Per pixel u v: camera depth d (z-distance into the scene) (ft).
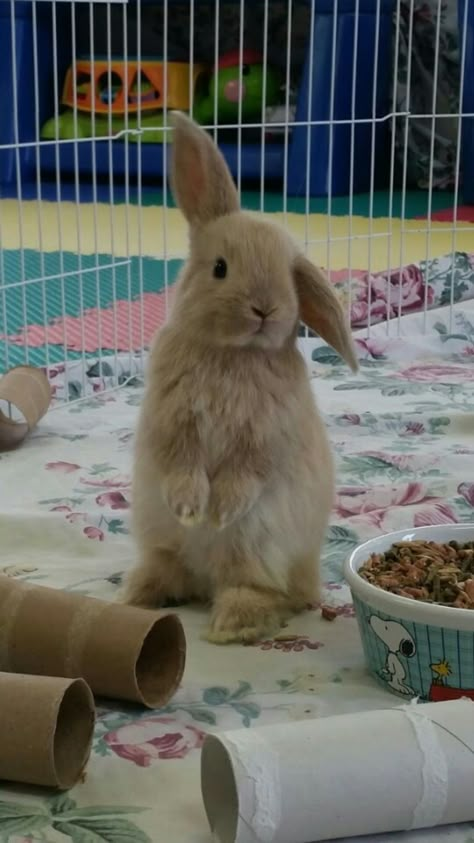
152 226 6.70
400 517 2.98
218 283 2.38
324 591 2.66
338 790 1.83
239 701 2.22
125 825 1.90
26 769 1.94
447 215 7.12
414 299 4.74
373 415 3.70
